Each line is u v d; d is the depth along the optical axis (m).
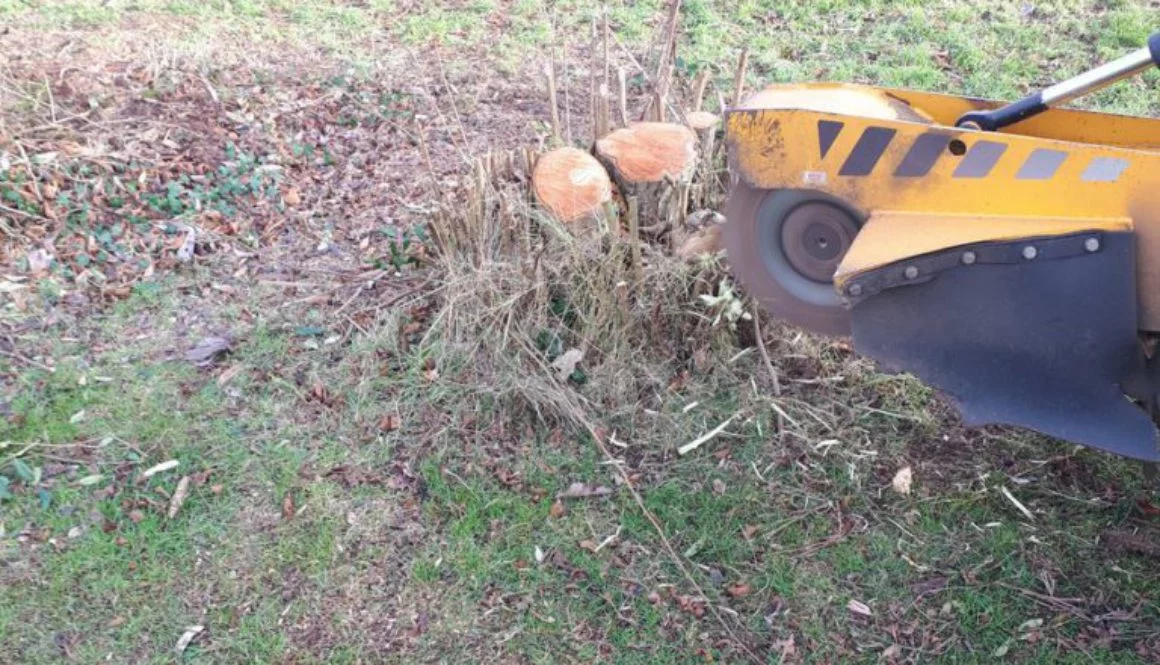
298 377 4.10
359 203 5.24
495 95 6.32
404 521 3.53
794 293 3.70
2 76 5.84
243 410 3.93
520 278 4.05
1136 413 3.11
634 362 4.04
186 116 5.73
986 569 3.37
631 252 4.03
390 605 3.27
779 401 3.97
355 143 5.75
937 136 3.20
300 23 7.12
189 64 6.30
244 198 5.20
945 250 3.19
